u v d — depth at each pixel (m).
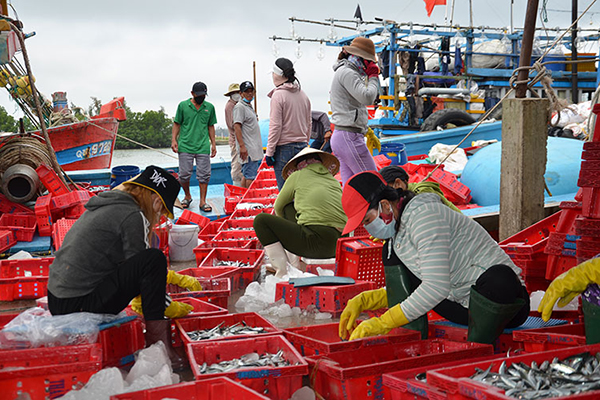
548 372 2.41
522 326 3.51
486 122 13.58
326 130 10.22
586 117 12.52
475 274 3.39
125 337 3.29
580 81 15.40
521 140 5.81
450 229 3.33
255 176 10.36
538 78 5.80
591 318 2.85
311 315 4.45
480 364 2.46
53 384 2.67
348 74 6.22
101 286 3.27
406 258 3.39
